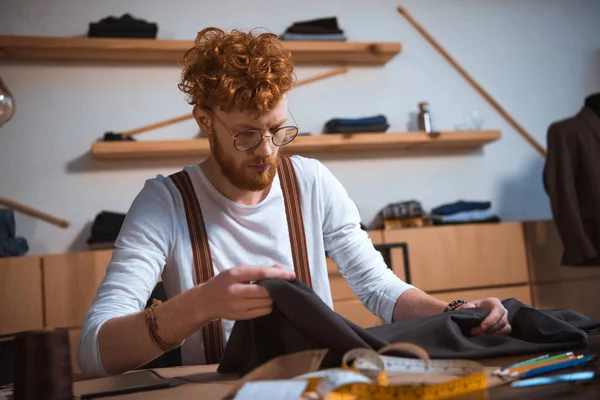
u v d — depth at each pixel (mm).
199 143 3578
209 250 1520
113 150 3484
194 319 1068
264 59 1379
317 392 806
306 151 3979
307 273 1616
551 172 3861
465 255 3750
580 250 3723
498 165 4359
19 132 3551
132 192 3674
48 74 3615
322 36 3900
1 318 3090
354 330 1043
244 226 1562
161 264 1445
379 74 4176
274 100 1371
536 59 4516
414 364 964
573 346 1098
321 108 4055
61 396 830
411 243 3668
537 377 877
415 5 4289
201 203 1538
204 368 1225
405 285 1535
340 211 1681
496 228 3836
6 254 3236
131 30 3609
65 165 3598
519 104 4441
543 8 4566
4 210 3285
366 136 3859
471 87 4352
